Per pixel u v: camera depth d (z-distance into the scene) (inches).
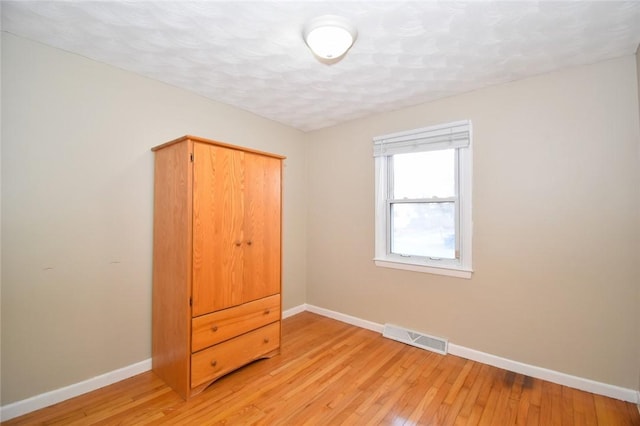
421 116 110.0
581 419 68.0
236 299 86.7
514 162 90.6
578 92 81.5
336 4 58.6
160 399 75.0
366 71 86.8
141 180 88.4
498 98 93.7
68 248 75.4
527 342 87.7
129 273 85.7
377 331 119.7
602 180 78.2
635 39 69.4
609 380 76.5
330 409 71.6
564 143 83.2
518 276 89.5
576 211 81.3
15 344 67.9
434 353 101.3
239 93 102.4
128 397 75.7
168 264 82.6
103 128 81.3
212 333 80.4
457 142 99.6
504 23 64.6
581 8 59.6
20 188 68.7
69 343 75.2
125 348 84.9
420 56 78.3
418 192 111.9
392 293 116.1
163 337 84.0
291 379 84.5
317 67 84.7
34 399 69.8
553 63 80.9
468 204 98.0
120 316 84.0
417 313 109.3
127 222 85.4
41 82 71.6
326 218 139.3
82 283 77.5
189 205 76.0
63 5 58.5
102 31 67.6
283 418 68.3
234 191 86.5
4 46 66.8
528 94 88.7
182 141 77.9
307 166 146.9
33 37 69.6
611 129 77.2
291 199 139.9
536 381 83.8
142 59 80.1
